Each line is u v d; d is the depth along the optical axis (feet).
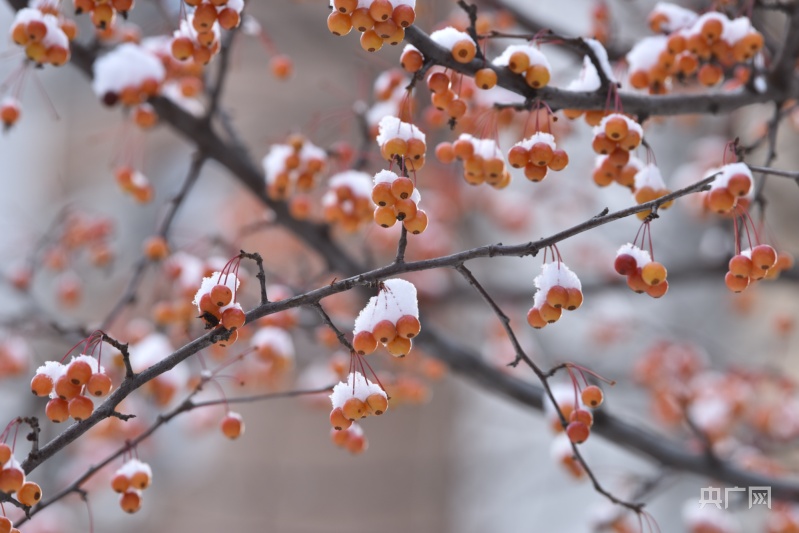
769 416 21.84
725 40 12.36
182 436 29.81
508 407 40.42
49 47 11.81
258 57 31.78
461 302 27.50
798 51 13.19
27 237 22.95
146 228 33.32
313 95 31.91
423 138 9.90
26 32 11.56
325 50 31.32
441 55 10.64
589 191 31.58
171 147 35.58
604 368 27.73
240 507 28.94
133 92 15.23
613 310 30.01
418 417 29.60
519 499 38.06
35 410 21.89
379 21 9.57
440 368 18.43
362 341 9.25
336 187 14.97
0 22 33.65
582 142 31.24
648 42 12.91
